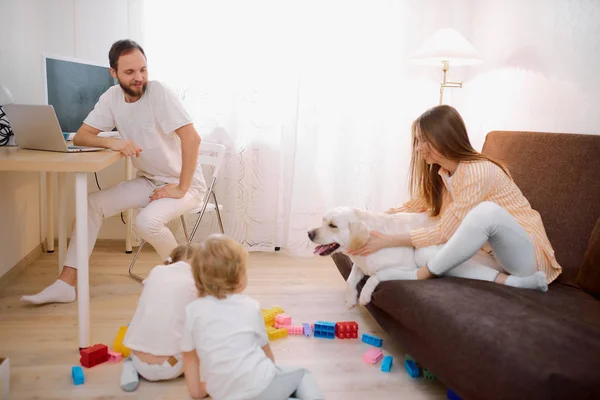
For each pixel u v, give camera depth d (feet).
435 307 5.37
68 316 7.71
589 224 6.88
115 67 7.91
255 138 11.25
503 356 4.33
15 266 9.35
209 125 11.12
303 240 11.41
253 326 5.15
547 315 5.12
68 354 6.61
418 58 9.96
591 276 6.26
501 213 6.14
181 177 8.48
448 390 5.85
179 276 5.95
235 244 5.26
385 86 11.29
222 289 5.15
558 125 8.71
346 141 11.35
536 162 7.80
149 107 8.31
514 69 9.98
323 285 9.68
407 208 8.18
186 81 10.88
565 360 4.17
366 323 8.02
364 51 11.15
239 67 10.95
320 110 11.21
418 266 6.96
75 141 8.16
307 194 11.32
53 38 10.80
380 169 11.59
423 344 5.56
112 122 8.55
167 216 8.34
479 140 11.38
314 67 11.02
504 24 10.33
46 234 11.17
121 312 7.96
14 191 9.34
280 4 10.88
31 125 7.20
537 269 6.50
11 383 5.87
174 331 5.80
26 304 8.10
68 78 9.02
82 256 6.46
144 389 5.88
